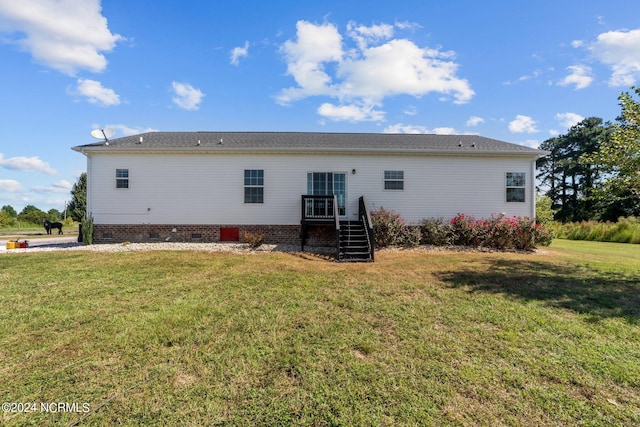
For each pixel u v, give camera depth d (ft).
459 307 14.30
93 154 36.78
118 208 36.88
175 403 7.30
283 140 41.65
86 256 27.07
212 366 8.98
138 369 8.80
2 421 6.68
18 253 28.89
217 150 36.58
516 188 38.14
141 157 37.01
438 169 37.96
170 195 37.14
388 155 37.76
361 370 8.77
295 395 7.61
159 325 11.93
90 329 11.55
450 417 6.87
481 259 27.30
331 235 36.99
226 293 16.40
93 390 7.80
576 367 9.05
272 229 37.45
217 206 37.29
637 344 10.59
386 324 12.22
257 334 11.18
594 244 49.14
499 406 7.27
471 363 9.23
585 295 16.30
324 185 37.65
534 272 21.97
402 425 6.61
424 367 8.97
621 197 22.88
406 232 35.04
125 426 6.54
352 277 20.25
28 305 14.25
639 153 20.76
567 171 116.57
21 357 9.45
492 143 41.63
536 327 11.98
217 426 6.56
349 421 6.73
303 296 15.92
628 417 6.96
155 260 25.39
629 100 21.53
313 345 10.32
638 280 19.76
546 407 7.23
